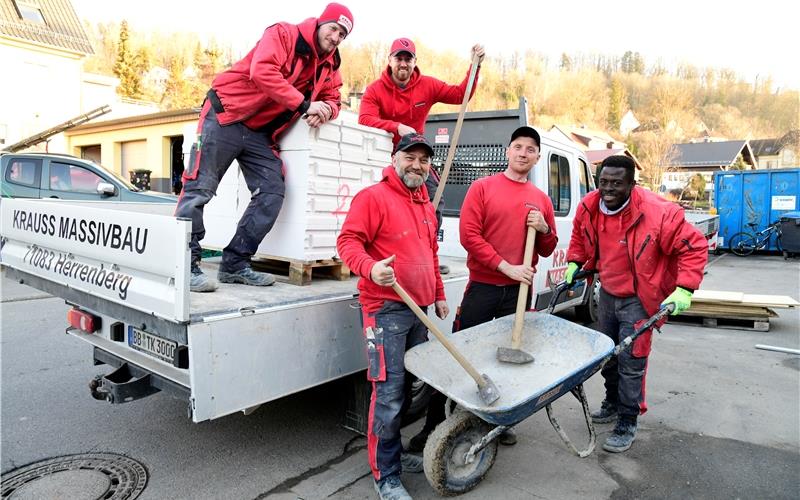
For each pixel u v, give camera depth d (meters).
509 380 2.89
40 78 23.83
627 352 3.33
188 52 63.38
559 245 5.45
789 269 12.66
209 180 3.17
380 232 2.72
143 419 3.73
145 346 2.85
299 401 4.04
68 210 3.10
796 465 3.22
